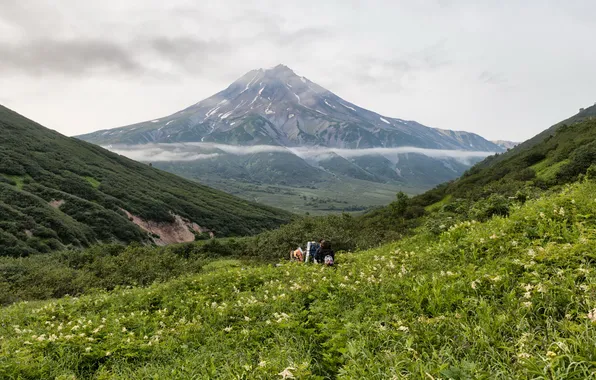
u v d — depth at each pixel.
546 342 4.67
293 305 8.98
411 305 6.96
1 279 32.22
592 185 13.40
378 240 34.84
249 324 8.38
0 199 83.69
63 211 96.31
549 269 6.70
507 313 5.66
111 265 36.53
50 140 154.00
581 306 5.26
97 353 7.86
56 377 6.67
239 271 15.68
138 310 12.43
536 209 11.12
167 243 113.38
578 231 8.25
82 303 14.60
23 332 10.45
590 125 71.56
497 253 9.05
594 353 4.02
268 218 177.12
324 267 13.15
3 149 119.25
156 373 6.42
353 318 6.89
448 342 5.24
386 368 4.60
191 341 8.12
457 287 7.19
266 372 5.30
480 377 4.10
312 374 5.34
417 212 65.62
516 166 70.06
